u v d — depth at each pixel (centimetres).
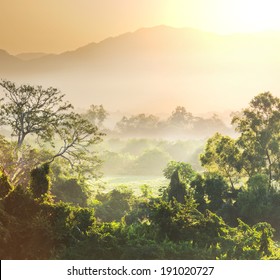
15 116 9312
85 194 10262
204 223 5925
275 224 10250
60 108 9388
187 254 5012
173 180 10381
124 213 9862
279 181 11769
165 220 5822
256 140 11700
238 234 5903
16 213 5447
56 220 5434
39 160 9269
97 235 5069
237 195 10831
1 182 5538
